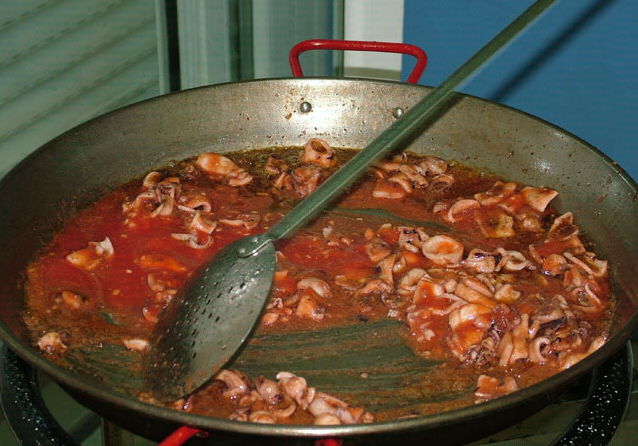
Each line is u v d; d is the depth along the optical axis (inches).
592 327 48.4
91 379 43.9
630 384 42.9
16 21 81.4
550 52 75.8
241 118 65.1
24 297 49.7
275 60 91.7
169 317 45.2
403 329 47.8
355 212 58.7
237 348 42.4
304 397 42.0
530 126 60.6
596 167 56.5
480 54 52.9
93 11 87.3
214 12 85.3
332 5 90.5
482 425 39.1
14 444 69.8
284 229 46.6
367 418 40.9
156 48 95.6
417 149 65.3
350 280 51.5
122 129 60.5
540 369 45.0
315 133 66.1
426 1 79.9
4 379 43.4
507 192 59.2
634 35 71.7
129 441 49.4
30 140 87.7
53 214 55.3
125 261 53.2
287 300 49.3
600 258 54.0
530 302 49.2
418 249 54.2
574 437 39.6
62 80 87.8
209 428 34.2
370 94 65.2
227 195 60.2
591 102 76.1
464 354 45.4
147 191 58.2
